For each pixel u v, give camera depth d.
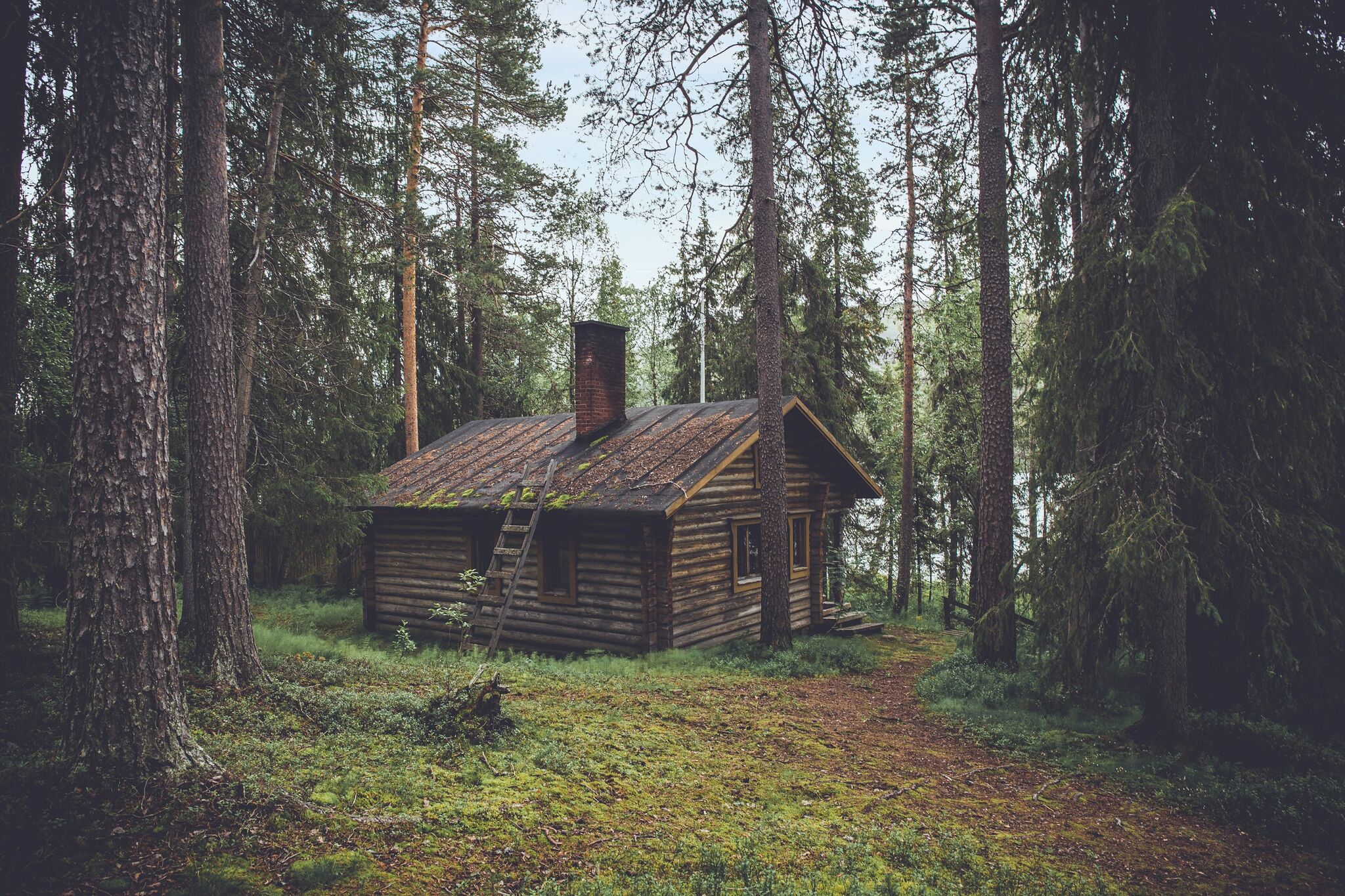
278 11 10.16
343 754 5.80
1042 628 8.80
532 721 7.50
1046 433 8.98
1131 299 7.62
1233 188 7.55
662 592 12.64
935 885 4.97
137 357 4.96
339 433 15.23
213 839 4.24
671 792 6.22
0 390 9.11
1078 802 6.83
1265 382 7.57
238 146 11.75
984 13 11.66
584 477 13.77
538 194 21.47
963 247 13.73
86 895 3.64
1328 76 7.50
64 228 9.40
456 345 23.53
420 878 4.20
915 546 24.31
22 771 4.65
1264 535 7.38
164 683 4.97
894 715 9.79
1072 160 8.98
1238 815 6.49
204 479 7.98
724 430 14.29
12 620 9.72
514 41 19.80
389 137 12.84
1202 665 8.67
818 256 20.42
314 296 13.15
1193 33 7.91
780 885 4.56
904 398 20.88
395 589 15.77
